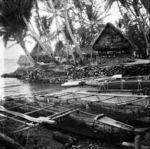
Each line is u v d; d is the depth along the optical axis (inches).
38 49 1198.9
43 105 328.8
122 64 633.6
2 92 496.4
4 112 275.4
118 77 461.4
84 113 261.6
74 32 1157.1
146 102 266.1
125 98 311.6
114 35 759.1
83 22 1193.4
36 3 943.0
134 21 980.6
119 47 749.9
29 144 210.7
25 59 1167.0
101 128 225.0
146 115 239.6
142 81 357.7
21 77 895.1
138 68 572.1
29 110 316.2
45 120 226.4
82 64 821.9
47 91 484.7
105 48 782.5
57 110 294.0
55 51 1245.1
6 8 491.5
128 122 248.4
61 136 221.8
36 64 933.8
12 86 644.1
